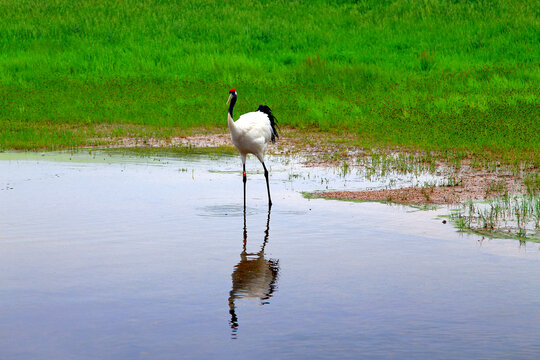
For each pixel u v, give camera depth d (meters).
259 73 33.53
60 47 38.44
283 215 11.89
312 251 9.62
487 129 21.02
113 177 15.59
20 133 22.11
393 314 7.22
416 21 42.50
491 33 39.38
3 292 7.87
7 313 7.22
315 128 23.84
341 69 33.03
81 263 8.99
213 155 19.11
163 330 6.79
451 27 40.66
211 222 11.36
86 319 7.07
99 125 24.64
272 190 14.25
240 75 32.66
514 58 35.59
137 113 26.20
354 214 11.98
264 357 6.18
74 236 10.36
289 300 7.64
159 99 28.44
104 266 8.87
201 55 36.69
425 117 23.28
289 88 30.16
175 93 29.48
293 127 24.20
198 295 7.80
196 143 21.34
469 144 19.62
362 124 23.42
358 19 43.88
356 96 28.20
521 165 16.89
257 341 6.52
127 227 10.95
